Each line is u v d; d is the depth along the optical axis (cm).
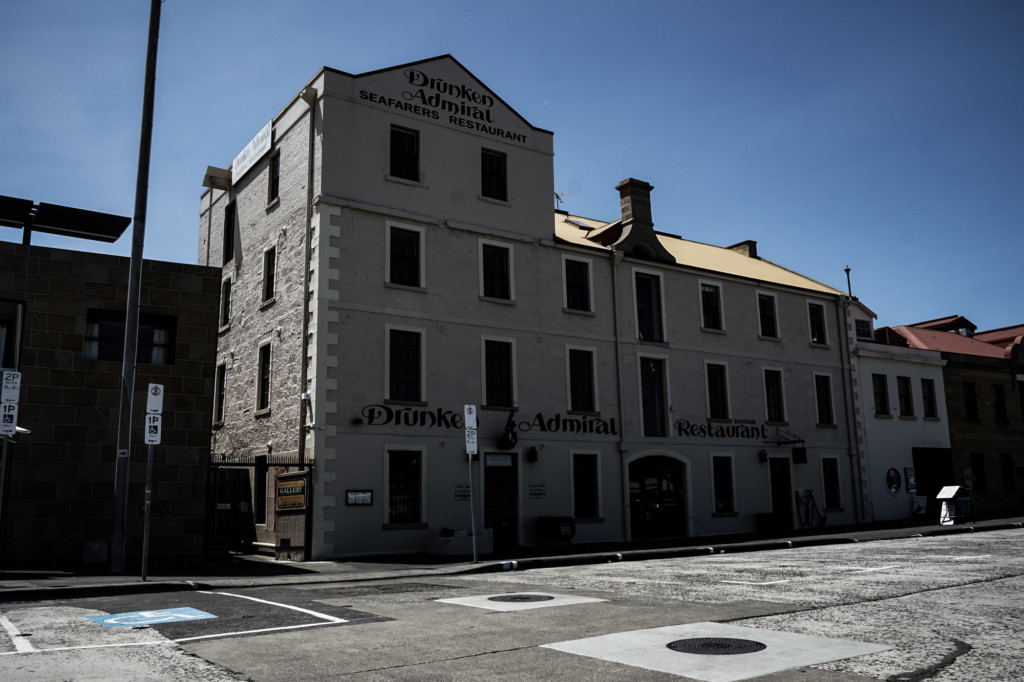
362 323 2133
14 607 1030
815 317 3306
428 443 2180
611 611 930
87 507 1606
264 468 2258
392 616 906
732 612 907
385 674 608
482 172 2475
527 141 2584
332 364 2061
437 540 2036
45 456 1581
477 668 626
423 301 2253
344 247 2147
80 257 1677
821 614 884
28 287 1617
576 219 3206
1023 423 3988
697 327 2866
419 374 2217
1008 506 3803
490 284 2419
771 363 3055
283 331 2238
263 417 2295
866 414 3341
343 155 2197
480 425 2288
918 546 1969
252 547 2253
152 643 736
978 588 1085
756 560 1730
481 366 2325
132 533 1650
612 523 2502
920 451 3509
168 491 1692
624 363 2644
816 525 3023
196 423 1744
